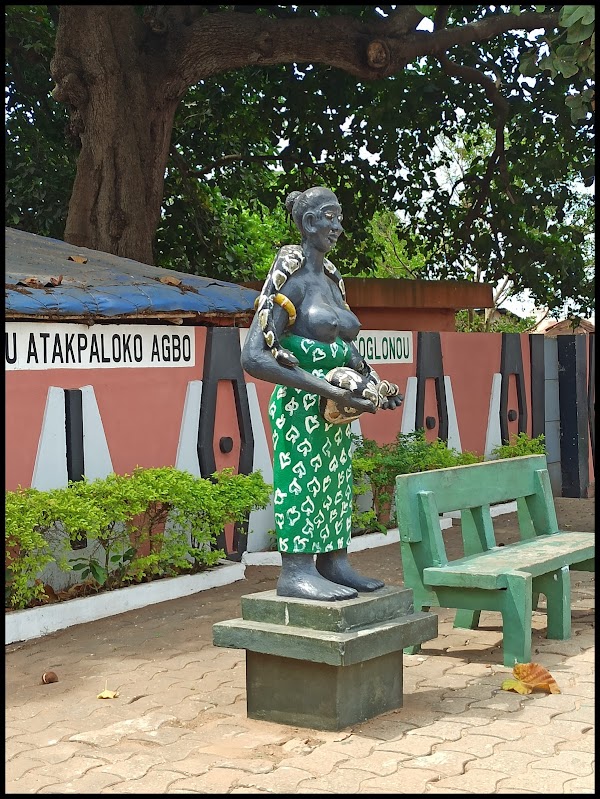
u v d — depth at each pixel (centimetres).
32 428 720
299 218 498
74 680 564
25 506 666
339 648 445
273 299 479
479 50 1529
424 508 597
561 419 1370
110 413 780
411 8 1234
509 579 565
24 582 663
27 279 744
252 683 486
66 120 1595
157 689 542
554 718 475
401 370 1108
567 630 629
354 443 1021
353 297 1248
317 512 485
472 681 541
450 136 1625
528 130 1495
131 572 748
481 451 1230
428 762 419
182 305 838
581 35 682
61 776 414
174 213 1680
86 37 1200
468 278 1758
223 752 439
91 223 1215
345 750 435
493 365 1255
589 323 2211
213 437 868
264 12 1391
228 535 870
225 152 1677
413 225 1672
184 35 1212
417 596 598
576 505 1262
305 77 1505
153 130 1238
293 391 484
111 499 711
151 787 399
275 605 480
